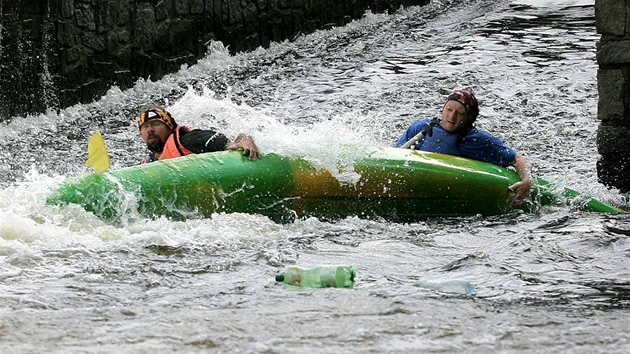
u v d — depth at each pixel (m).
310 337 11.14
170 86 42.38
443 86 40.53
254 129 21.98
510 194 22.12
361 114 36.91
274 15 48.88
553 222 20.75
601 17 25.78
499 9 56.53
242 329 11.46
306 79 42.88
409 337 11.17
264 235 18.59
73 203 18.55
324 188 20.72
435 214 21.64
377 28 52.94
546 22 52.47
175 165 19.80
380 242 18.27
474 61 44.53
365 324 11.72
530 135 33.31
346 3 53.41
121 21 41.25
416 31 51.84
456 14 56.25
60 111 38.59
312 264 16.00
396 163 21.30
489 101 37.94
